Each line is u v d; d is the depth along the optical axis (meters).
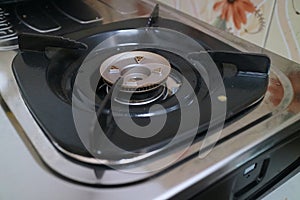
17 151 0.38
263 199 0.47
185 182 0.35
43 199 0.33
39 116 0.42
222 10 0.70
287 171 0.47
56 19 0.68
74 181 0.34
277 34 0.63
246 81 0.50
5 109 0.43
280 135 0.42
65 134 0.39
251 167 0.41
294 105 0.47
